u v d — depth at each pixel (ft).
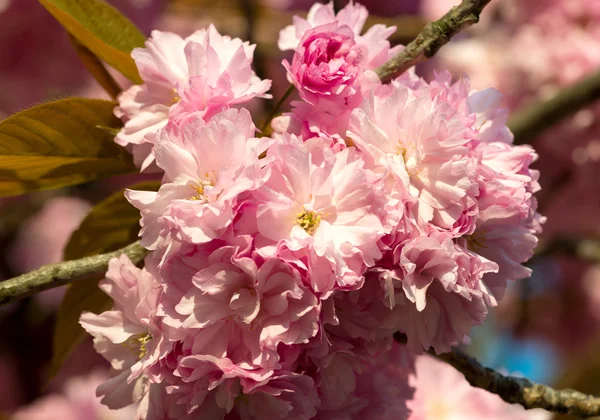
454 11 1.43
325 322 1.34
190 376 1.34
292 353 1.34
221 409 1.39
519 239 1.42
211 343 1.34
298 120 1.41
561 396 1.58
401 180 1.34
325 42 1.40
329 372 1.41
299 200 1.34
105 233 1.68
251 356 1.34
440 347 1.42
